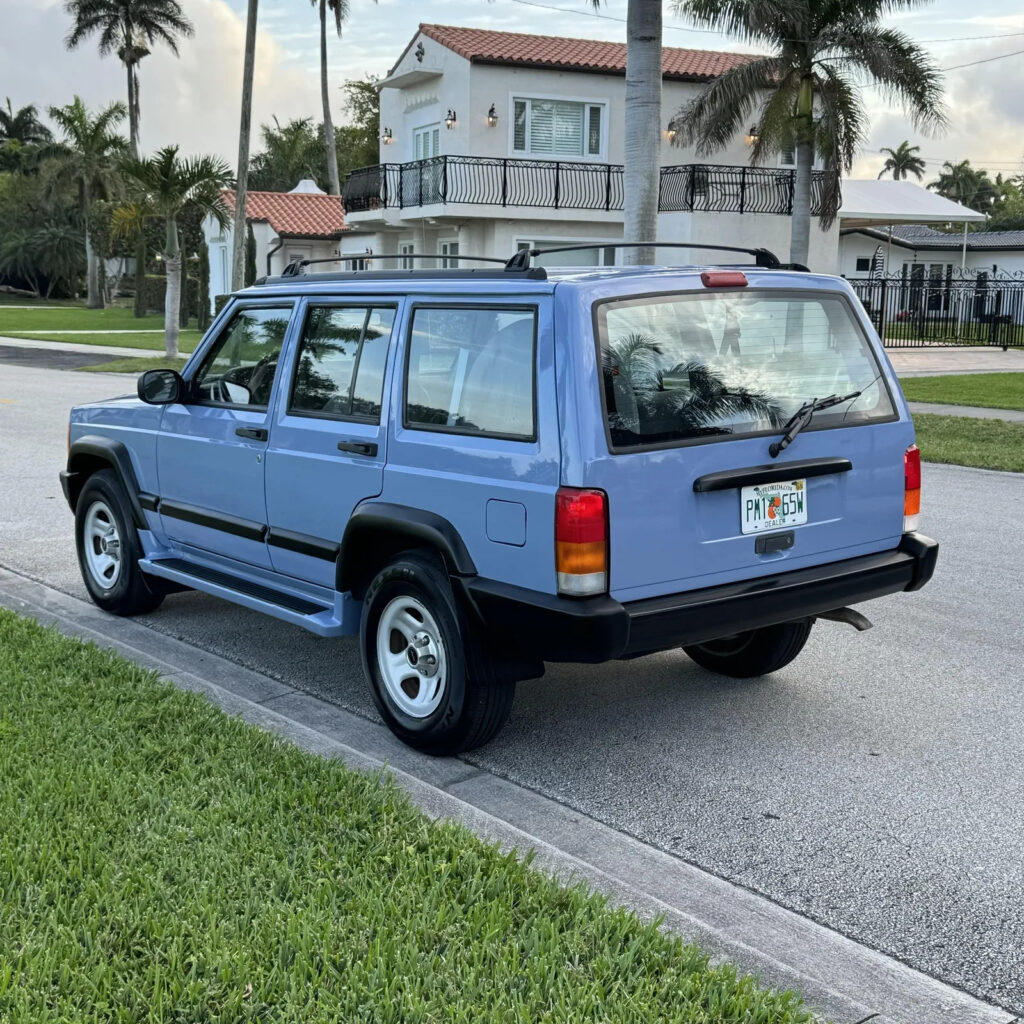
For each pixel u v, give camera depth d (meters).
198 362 6.16
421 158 33.41
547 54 31.17
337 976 2.99
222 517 5.93
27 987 2.91
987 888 3.85
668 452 4.33
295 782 4.22
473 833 3.95
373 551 5.13
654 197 15.95
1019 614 7.28
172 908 3.31
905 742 5.14
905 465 5.15
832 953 3.43
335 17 58.19
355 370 5.16
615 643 4.19
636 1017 2.87
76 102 73.62
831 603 4.86
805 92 25.22
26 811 3.85
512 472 4.37
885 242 47.88
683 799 4.54
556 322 4.28
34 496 10.99
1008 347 36.47
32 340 41.25
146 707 4.95
